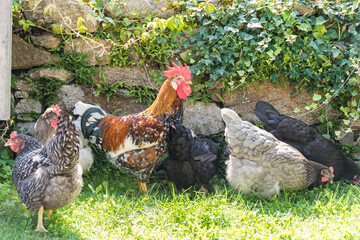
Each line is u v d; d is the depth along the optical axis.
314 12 3.26
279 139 3.15
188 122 3.34
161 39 3.27
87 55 3.25
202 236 2.56
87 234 2.60
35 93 3.26
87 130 3.01
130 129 2.94
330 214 2.75
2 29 2.44
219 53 3.25
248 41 3.25
